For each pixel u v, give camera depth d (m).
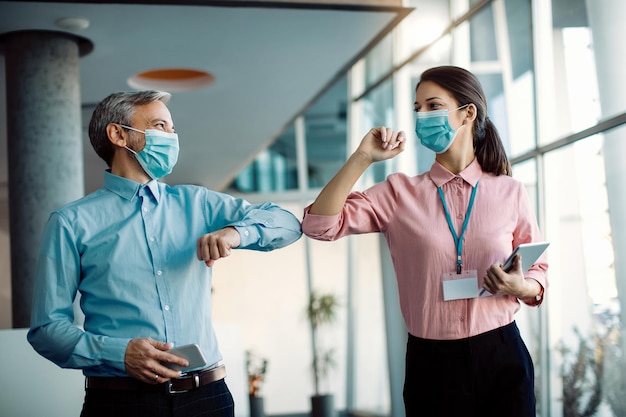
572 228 5.84
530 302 2.60
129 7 5.54
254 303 13.11
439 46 8.02
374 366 11.14
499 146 2.62
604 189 5.44
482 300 2.51
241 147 10.95
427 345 2.51
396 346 10.25
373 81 10.42
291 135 13.21
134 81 7.66
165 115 2.50
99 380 2.34
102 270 2.39
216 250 2.33
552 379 6.07
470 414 2.48
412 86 8.95
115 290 2.38
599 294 5.52
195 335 2.42
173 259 2.45
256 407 12.25
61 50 5.99
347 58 7.05
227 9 5.71
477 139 2.62
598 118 5.50
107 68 6.89
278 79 7.69
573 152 5.80
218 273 13.20
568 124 5.90
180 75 7.89
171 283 2.42
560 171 6.00
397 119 9.38
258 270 13.20
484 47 7.09
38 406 3.76
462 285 2.48
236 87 7.91
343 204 2.54
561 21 5.92
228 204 2.60
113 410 2.31
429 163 8.83
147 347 2.23
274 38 6.44
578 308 5.77
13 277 5.79
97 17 5.69
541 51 6.24
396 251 2.59
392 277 10.41
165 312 2.39
